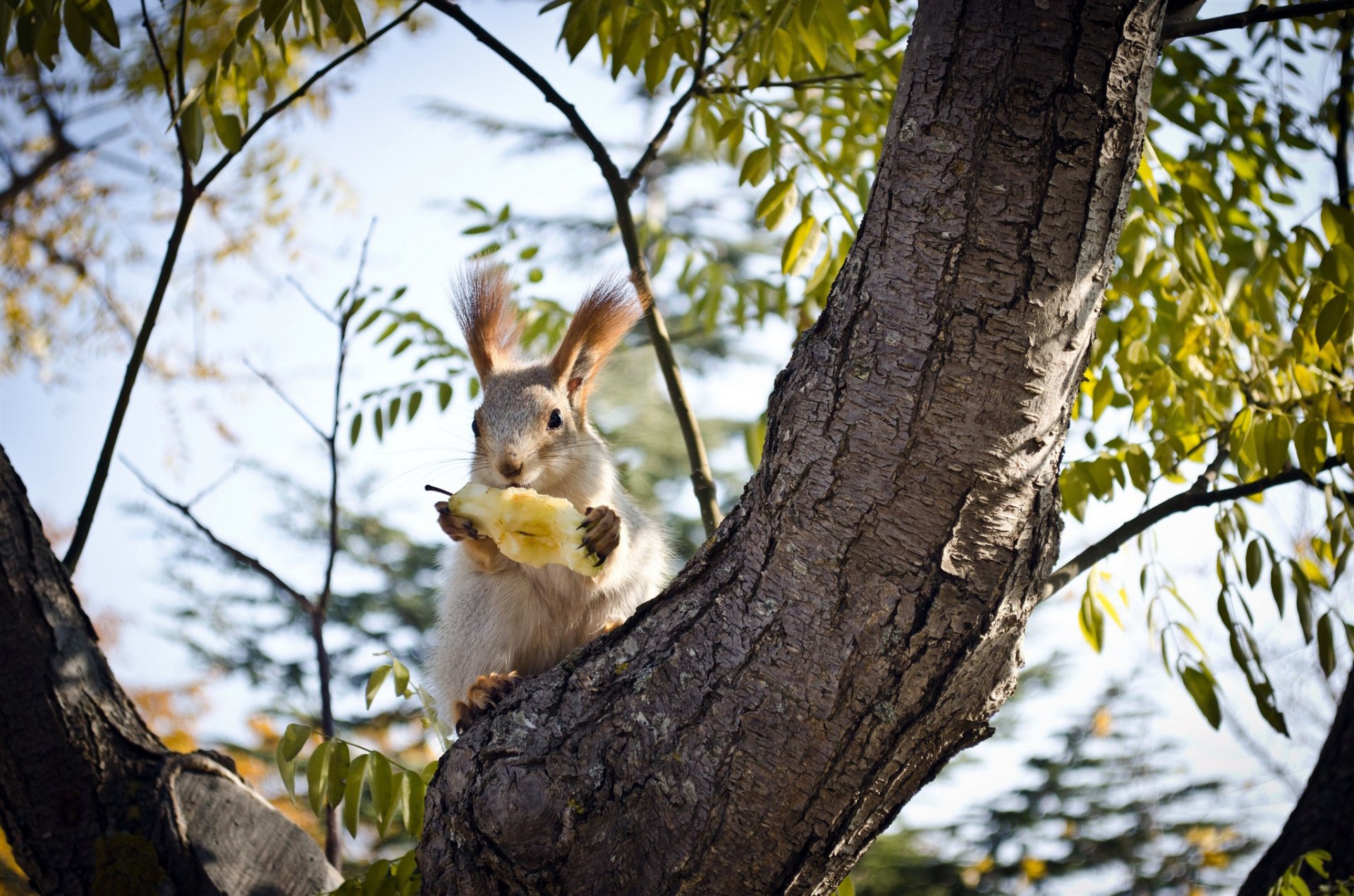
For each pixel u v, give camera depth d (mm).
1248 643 4086
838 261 5305
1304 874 4434
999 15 2592
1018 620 2900
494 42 4746
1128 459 4477
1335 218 4195
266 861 3809
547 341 6434
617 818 3062
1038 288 2635
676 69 5250
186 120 4141
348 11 3918
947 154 2637
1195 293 4516
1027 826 10719
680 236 6871
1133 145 2650
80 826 3697
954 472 2727
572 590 4625
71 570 4055
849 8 4906
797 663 2908
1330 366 4445
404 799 3660
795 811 3014
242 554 4957
